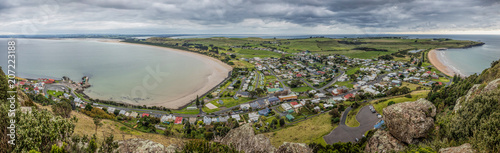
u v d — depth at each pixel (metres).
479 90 32.31
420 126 30.45
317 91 106.50
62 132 24.20
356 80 127.94
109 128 56.31
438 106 46.06
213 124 69.81
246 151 34.09
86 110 68.94
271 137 60.78
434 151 23.89
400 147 31.47
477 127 23.16
